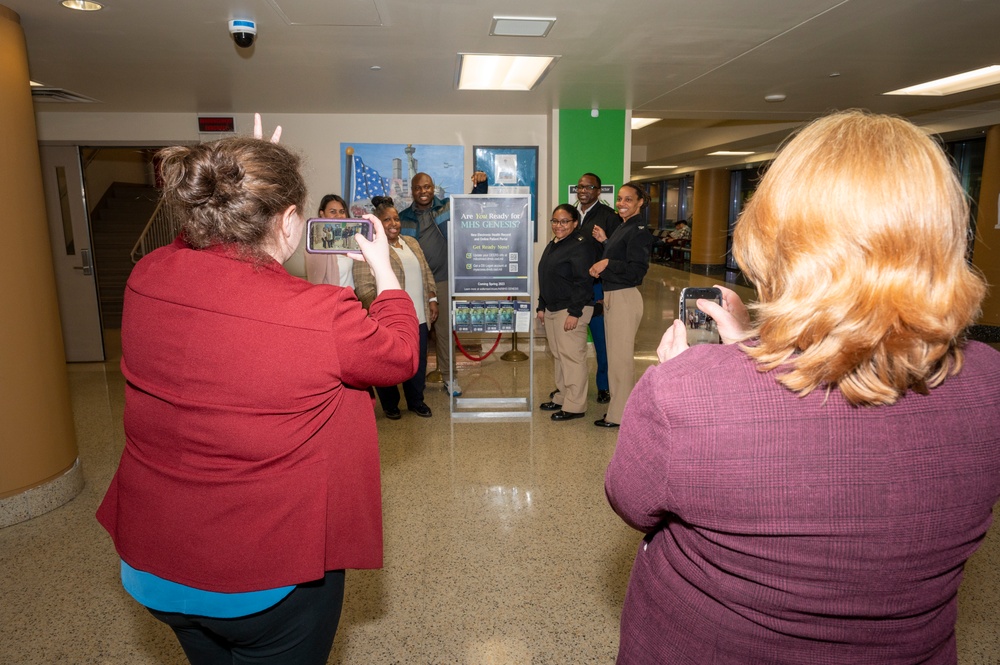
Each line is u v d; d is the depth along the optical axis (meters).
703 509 0.73
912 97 6.14
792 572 0.71
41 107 5.89
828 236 0.68
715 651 0.78
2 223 2.90
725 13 3.41
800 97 5.97
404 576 2.55
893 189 0.66
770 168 0.77
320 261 3.95
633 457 0.78
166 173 1.03
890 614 0.71
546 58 4.32
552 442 4.05
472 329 4.49
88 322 6.59
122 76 4.68
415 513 3.08
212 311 0.99
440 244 5.24
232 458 1.02
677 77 4.95
